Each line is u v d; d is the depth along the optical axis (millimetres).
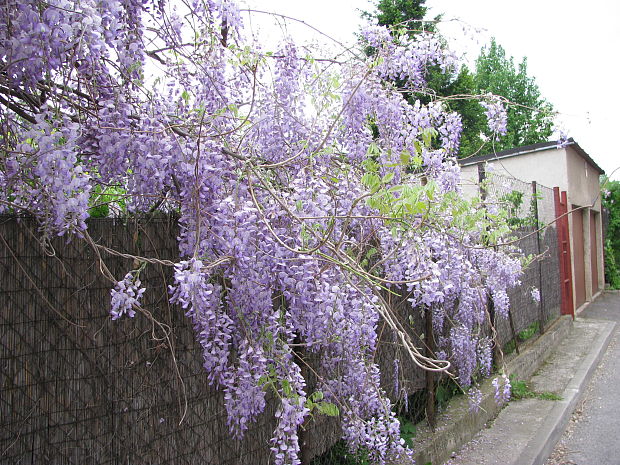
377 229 2766
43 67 1581
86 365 1969
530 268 7547
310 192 2129
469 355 4309
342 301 2139
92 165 1905
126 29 1878
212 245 2010
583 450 4598
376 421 3029
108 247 2059
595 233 15570
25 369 1792
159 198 2086
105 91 1858
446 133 3213
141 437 2162
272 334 2061
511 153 10711
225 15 2146
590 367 7008
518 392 5723
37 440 1818
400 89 3029
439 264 3115
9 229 1767
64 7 1482
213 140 1973
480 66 28984
